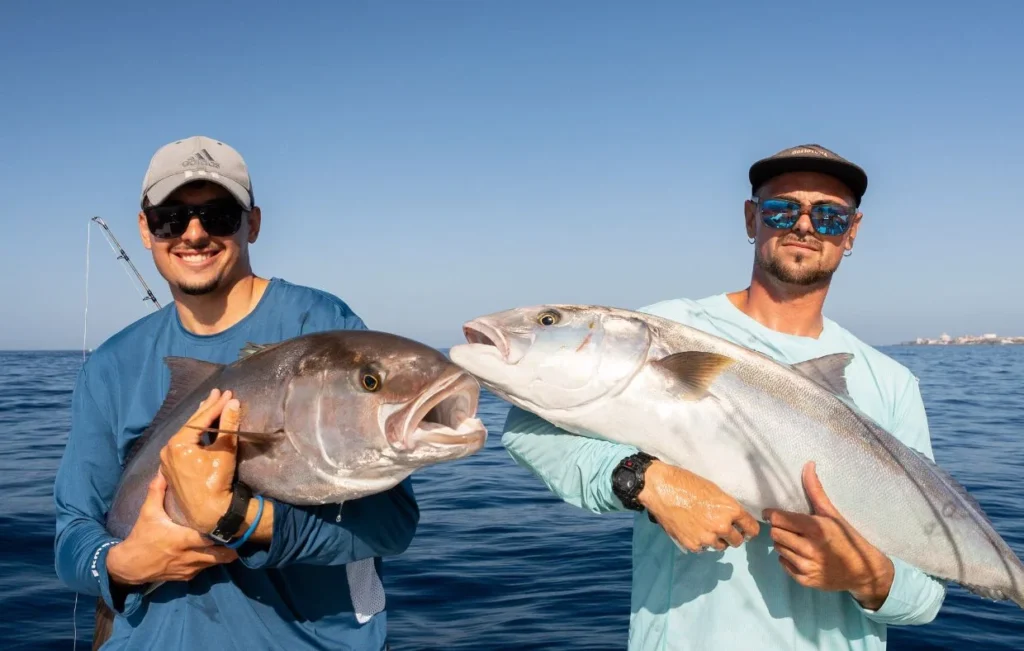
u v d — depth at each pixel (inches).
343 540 106.5
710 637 129.6
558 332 133.3
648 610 136.3
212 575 112.8
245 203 120.6
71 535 114.4
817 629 130.7
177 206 115.8
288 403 100.6
